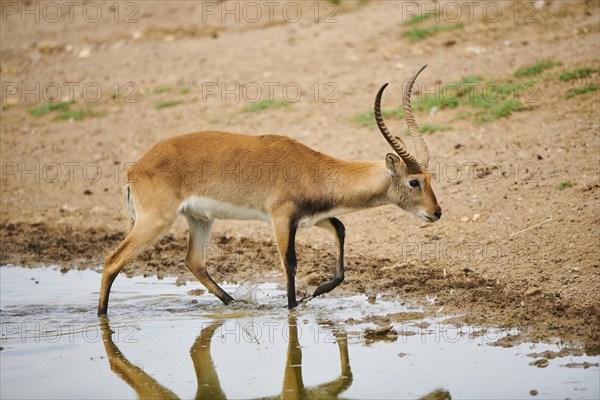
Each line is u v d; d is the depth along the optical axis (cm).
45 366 1847
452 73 3672
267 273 2528
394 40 4206
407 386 1662
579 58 3459
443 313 2070
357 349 1880
